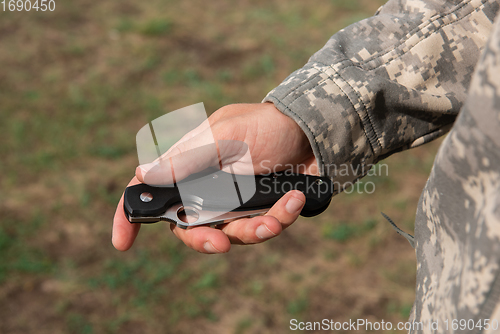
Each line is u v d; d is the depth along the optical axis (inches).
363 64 36.6
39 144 115.0
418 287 26.6
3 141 115.0
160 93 136.7
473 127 19.7
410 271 89.3
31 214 97.2
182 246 92.6
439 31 36.8
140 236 93.6
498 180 19.2
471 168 20.6
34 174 106.8
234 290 86.2
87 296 84.0
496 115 18.6
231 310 83.2
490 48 18.7
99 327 79.8
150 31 165.9
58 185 104.3
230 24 177.3
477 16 37.0
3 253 89.7
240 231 33.7
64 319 80.7
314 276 88.7
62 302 82.9
